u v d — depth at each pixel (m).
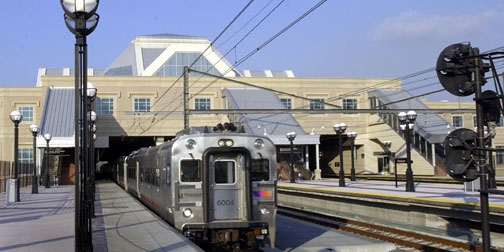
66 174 46.03
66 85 51.62
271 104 50.47
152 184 17.47
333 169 60.38
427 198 17.72
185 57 62.25
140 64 64.94
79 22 9.26
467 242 13.35
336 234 15.53
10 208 21.05
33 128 31.56
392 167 49.41
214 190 12.30
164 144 15.46
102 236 12.78
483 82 7.15
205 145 12.47
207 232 12.25
